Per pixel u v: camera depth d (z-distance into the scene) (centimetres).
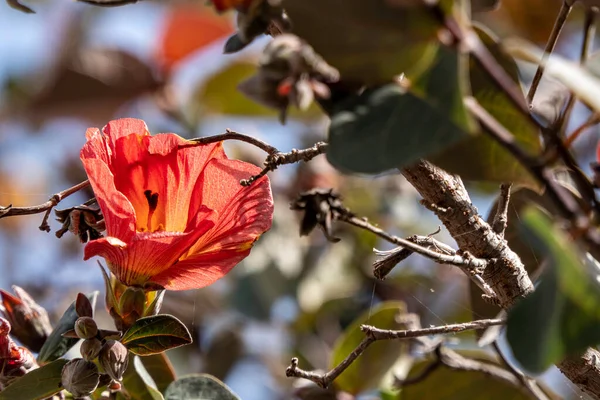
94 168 88
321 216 86
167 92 119
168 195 91
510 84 84
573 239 81
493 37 85
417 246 87
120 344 90
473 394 105
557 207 81
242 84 83
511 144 81
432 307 122
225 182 91
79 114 110
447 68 80
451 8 80
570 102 88
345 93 82
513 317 80
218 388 98
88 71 109
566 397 113
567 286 80
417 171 89
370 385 107
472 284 100
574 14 120
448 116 80
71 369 89
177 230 91
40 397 90
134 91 113
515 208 96
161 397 95
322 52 81
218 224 91
